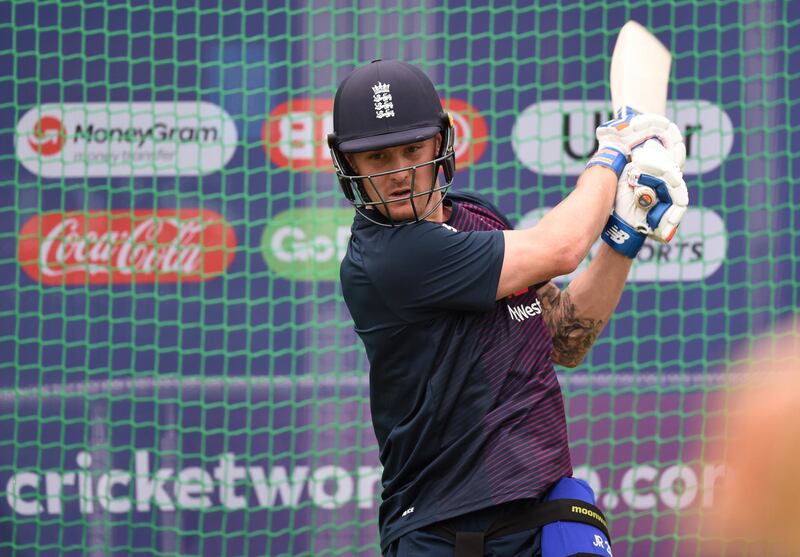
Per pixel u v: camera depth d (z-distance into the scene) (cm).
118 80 1553
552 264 790
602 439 1592
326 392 1580
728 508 1566
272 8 1550
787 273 1569
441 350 813
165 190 1563
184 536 1580
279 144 1560
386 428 869
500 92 1557
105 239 1568
